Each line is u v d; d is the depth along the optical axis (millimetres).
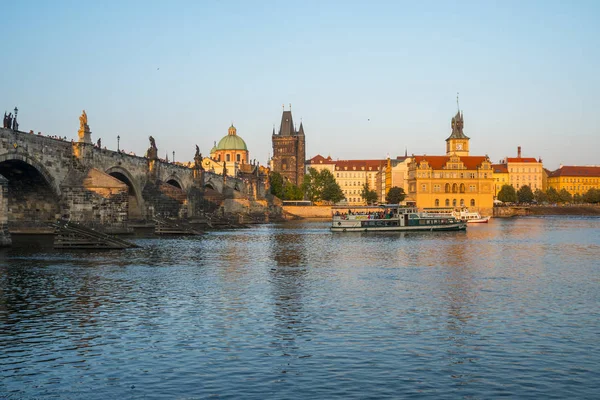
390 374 27578
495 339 33625
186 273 59781
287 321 37875
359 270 63969
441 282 55000
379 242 108312
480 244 104125
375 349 31484
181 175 167375
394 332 35094
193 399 24594
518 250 91500
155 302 44000
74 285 51156
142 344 32344
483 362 29391
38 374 27578
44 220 102625
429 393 25297
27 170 95625
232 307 42312
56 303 43281
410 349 31516
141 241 100812
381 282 54812
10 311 40438
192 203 171125
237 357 30031
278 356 30203
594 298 46625
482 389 25797
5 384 26344
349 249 91688
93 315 39344
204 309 41531
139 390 25594
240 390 25547
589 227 173625
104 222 104875
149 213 139125
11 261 66875
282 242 105938
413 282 54906
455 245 101500
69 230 81188
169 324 36906
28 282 52375
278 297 46406
